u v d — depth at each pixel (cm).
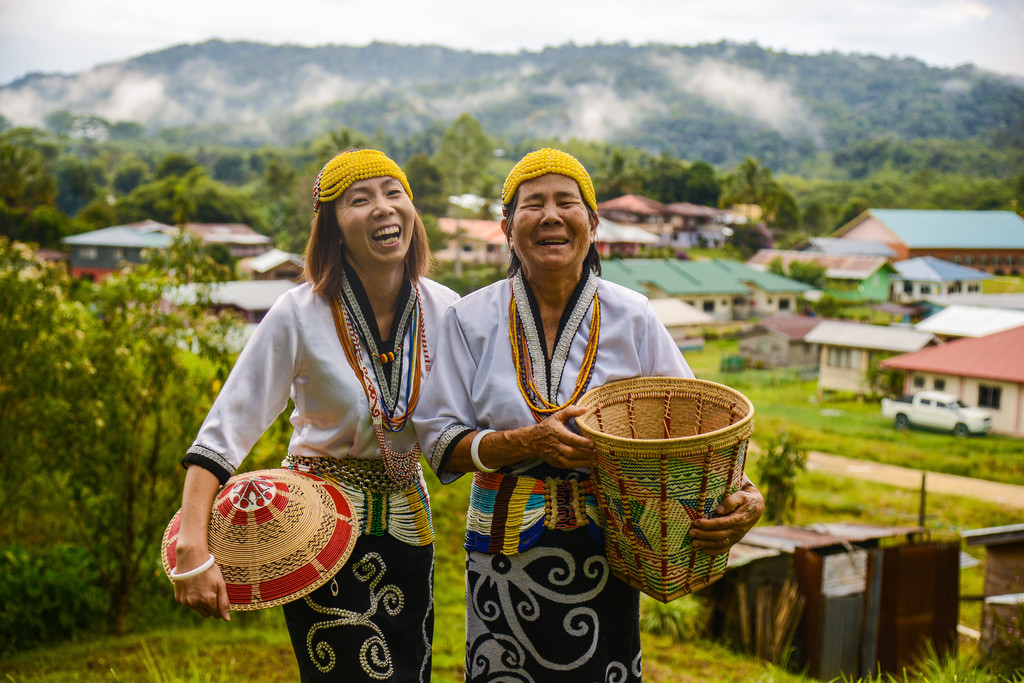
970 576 1329
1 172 6719
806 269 5594
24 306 675
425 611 276
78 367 702
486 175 8825
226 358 749
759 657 919
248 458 750
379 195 262
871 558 934
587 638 253
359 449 266
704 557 237
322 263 267
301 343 259
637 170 9350
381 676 258
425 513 275
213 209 7912
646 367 272
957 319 3612
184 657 671
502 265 5653
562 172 255
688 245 8106
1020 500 1908
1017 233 6906
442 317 280
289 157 12181
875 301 5569
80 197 9756
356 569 259
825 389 3391
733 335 4628
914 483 2041
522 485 253
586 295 265
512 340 259
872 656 923
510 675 256
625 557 242
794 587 932
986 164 13850
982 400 2762
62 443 723
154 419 792
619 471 223
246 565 235
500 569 256
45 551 830
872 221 6981
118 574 801
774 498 1442
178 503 792
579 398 256
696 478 221
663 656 906
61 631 768
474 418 264
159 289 737
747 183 8756
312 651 256
